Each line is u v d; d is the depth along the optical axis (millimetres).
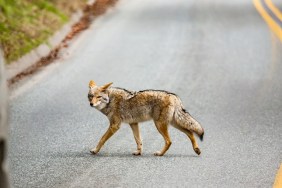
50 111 24828
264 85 28953
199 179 16328
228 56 36156
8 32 35906
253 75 31234
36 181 16562
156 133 21312
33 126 22578
